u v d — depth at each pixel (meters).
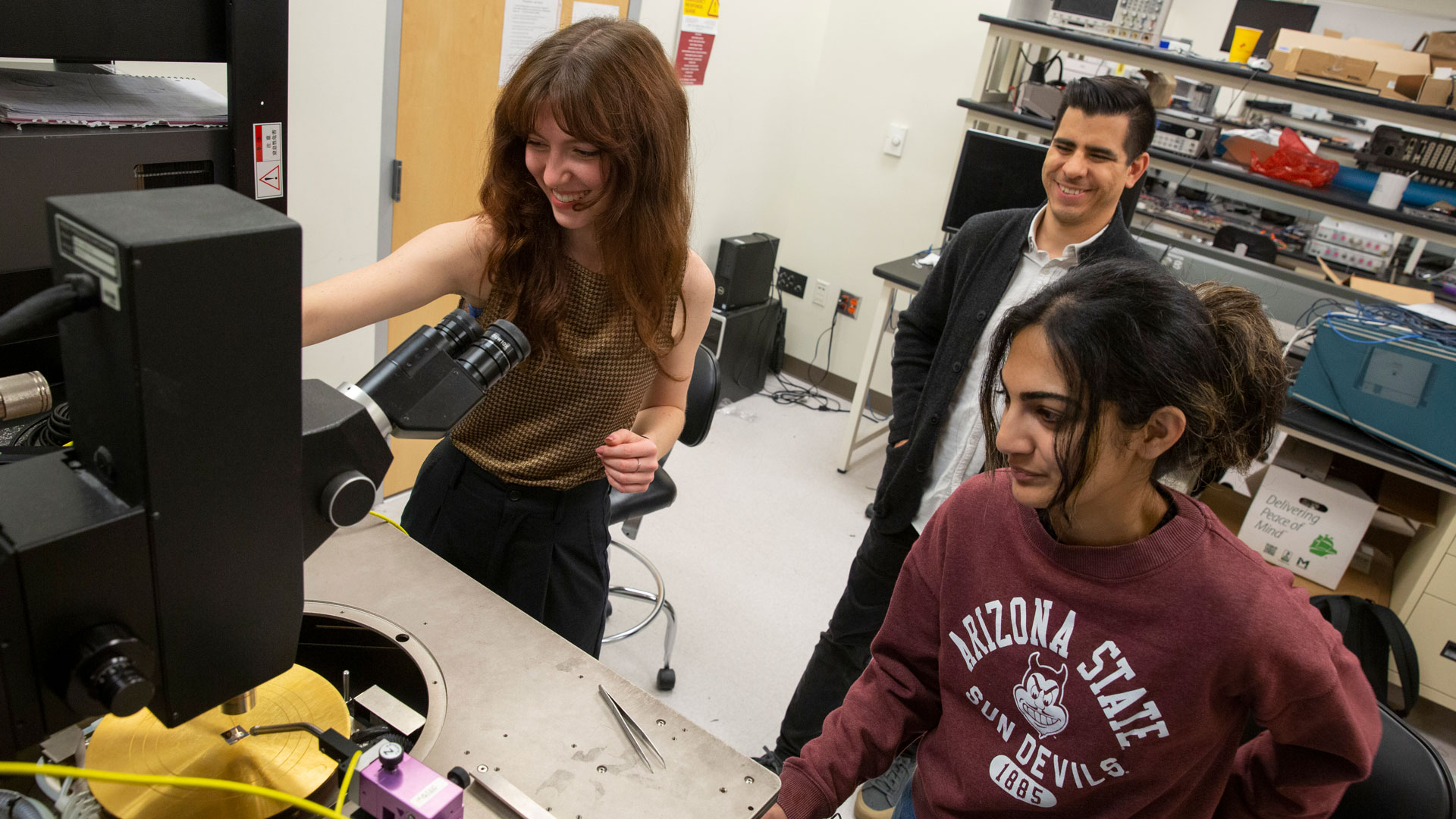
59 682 0.53
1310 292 2.74
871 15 3.69
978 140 3.01
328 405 0.68
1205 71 2.68
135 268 0.46
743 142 3.73
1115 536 0.85
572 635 1.45
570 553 1.38
